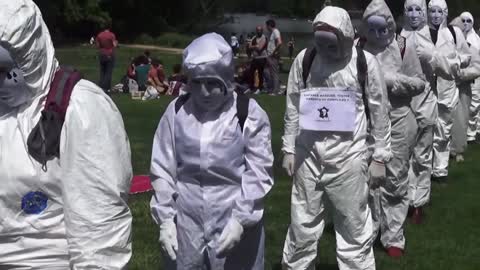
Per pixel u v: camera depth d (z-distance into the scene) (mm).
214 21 60281
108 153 3441
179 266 4898
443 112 12086
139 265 7418
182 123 4828
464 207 10484
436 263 8109
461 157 14000
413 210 9727
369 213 6605
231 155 4777
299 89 6590
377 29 7805
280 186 10820
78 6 50844
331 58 6438
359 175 6473
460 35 12117
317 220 6691
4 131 3473
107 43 24266
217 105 4758
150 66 23703
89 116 3418
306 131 6555
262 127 4832
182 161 4844
